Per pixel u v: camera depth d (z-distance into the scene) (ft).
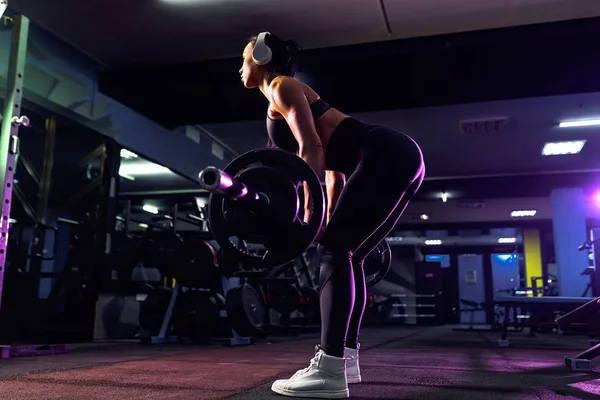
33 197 13.98
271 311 23.56
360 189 4.24
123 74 13.99
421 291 37.65
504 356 8.98
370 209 4.23
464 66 12.32
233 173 4.01
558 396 4.62
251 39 4.79
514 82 12.75
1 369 6.51
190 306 12.95
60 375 5.95
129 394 4.53
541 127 19.07
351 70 12.85
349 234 4.25
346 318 4.21
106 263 13.56
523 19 11.55
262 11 11.39
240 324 12.23
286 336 17.08
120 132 14.65
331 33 12.34
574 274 25.26
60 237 17.99
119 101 14.58
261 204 3.76
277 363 7.52
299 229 3.88
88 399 4.25
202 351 9.98
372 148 4.29
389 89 13.33
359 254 5.06
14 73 8.34
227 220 3.90
